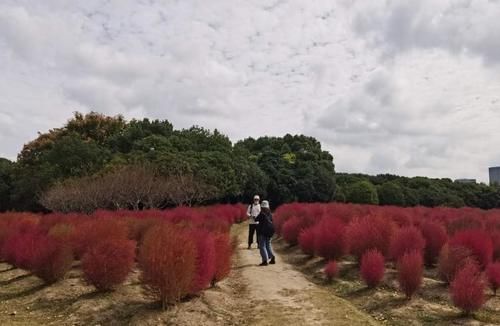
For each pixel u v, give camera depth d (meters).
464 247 9.91
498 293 9.05
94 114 54.28
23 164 47.84
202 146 46.50
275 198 55.34
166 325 6.96
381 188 58.88
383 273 9.84
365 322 7.14
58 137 51.00
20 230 14.28
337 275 11.03
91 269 8.81
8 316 7.99
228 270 9.66
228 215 26.17
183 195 33.47
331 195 59.03
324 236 12.44
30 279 10.87
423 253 11.39
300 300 8.59
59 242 10.66
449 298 8.75
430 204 59.25
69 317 7.71
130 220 14.69
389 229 11.91
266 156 60.34
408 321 7.46
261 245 12.70
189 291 8.00
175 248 7.64
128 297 8.54
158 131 48.91
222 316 7.50
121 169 31.42
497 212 25.30
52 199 31.14
